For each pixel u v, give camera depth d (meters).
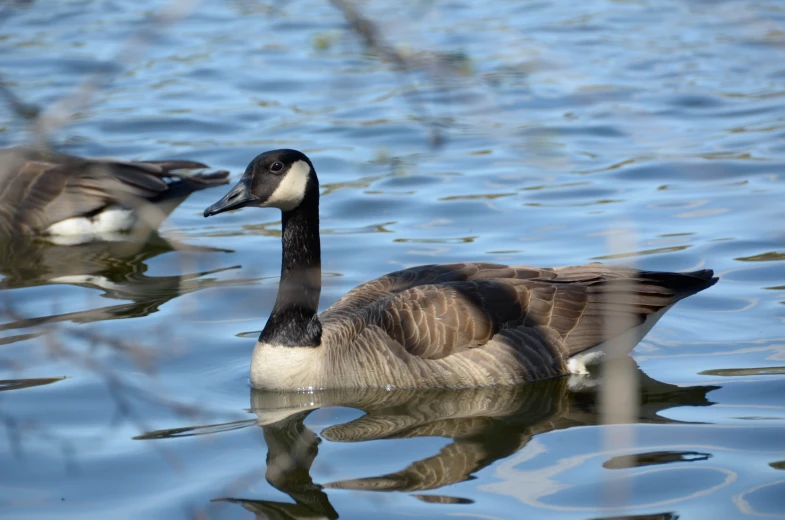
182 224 18.69
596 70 26.00
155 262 16.81
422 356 12.27
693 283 12.78
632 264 15.58
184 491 9.71
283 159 12.55
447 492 9.52
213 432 11.14
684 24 30.25
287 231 12.68
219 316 14.52
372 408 11.88
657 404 11.39
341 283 15.24
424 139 21.98
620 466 9.88
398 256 16.28
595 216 17.77
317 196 12.78
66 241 18.14
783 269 15.27
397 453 10.48
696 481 9.48
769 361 12.43
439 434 10.97
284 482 9.87
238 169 20.72
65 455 10.48
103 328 13.71
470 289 12.59
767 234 16.58
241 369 12.97
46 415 11.44
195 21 31.97
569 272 13.16
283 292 12.60
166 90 25.77
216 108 24.45
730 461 9.86
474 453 10.41
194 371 12.87
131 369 12.70
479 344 12.33
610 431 10.78
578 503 9.19
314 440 10.90
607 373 12.48
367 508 9.24
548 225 17.45
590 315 12.65
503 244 16.67
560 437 10.73
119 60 7.00
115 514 9.27
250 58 28.11
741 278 15.07
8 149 10.85
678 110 23.02
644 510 9.01
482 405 11.81
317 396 12.31
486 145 21.67
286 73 26.84
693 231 16.89
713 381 11.95
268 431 11.17
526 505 9.20
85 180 18.38
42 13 32.44
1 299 15.00
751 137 21.14
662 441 10.41
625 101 23.55
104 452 10.56
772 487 9.29
